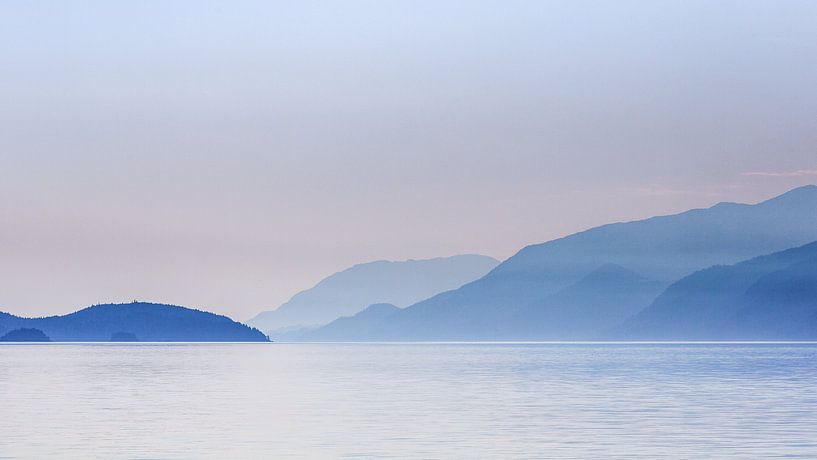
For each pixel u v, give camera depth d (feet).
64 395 254.47
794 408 208.03
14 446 152.05
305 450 147.23
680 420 185.37
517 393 256.73
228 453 144.56
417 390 270.87
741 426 175.42
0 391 269.64
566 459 138.82
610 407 212.43
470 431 169.17
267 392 264.31
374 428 173.78
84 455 143.43
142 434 165.99
